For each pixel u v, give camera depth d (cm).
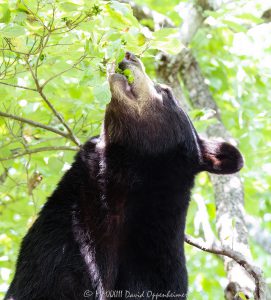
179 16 1667
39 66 980
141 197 980
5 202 1386
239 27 1393
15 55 993
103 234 959
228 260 1105
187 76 1533
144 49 984
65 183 974
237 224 1177
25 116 1184
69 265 921
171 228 976
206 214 1338
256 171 1719
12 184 1235
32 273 904
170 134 1016
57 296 906
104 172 984
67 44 945
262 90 1703
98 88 871
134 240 967
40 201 1205
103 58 961
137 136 994
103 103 865
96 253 946
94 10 898
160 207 979
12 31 888
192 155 1034
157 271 960
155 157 1000
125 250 964
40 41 926
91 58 947
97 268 939
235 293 1041
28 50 950
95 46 923
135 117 987
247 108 1625
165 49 980
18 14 900
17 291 901
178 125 1030
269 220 2212
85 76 901
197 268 1911
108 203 973
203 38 1600
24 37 942
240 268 1072
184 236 1003
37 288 898
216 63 1650
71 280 916
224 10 1397
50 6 907
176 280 966
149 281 957
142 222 972
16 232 1434
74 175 979
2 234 1486
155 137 1003
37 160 1194
